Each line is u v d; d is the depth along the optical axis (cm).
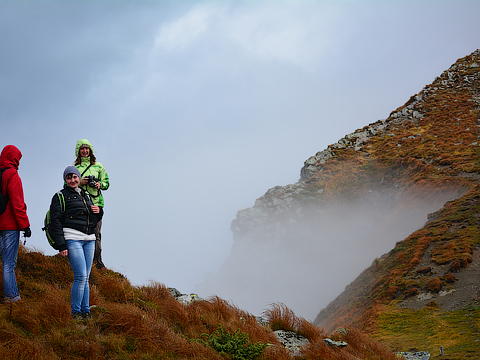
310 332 855
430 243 3138
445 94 8256
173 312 755
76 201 588
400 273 2872
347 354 740
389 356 836
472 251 2755
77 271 581
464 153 5662
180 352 577
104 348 525
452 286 2417
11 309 546
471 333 1702
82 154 828
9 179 580
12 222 586
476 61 9125
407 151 6694
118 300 743
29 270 768
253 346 638
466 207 3578
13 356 445
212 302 873
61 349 498
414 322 2077
